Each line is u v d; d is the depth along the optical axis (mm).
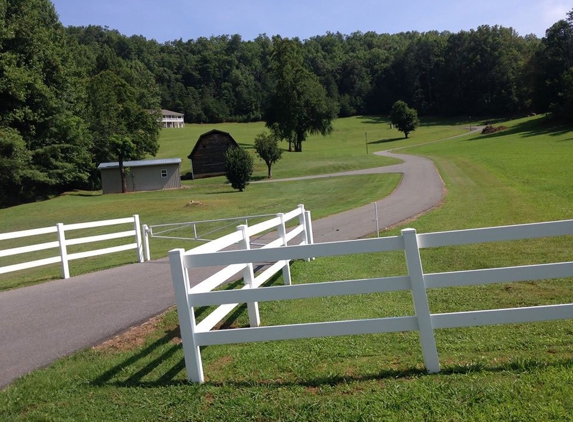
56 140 49281
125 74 81812
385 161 59000
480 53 132125
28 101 46938
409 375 4414
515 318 4434
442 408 3693
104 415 4059
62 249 11156
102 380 4789
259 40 196375
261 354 5223
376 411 3732
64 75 51500
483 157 45531
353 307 6992
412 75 149250
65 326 6828
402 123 104125
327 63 167125
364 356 5035
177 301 4633
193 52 168000
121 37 150500
